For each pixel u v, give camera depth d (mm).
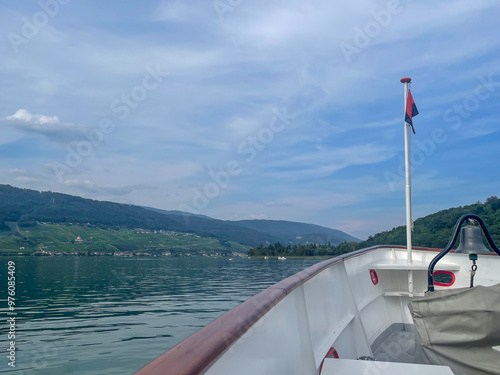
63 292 45750
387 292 5016
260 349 1404
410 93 5797
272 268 94000
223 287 55281
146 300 41594
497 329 2408
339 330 2854
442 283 5043
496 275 4508
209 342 927
